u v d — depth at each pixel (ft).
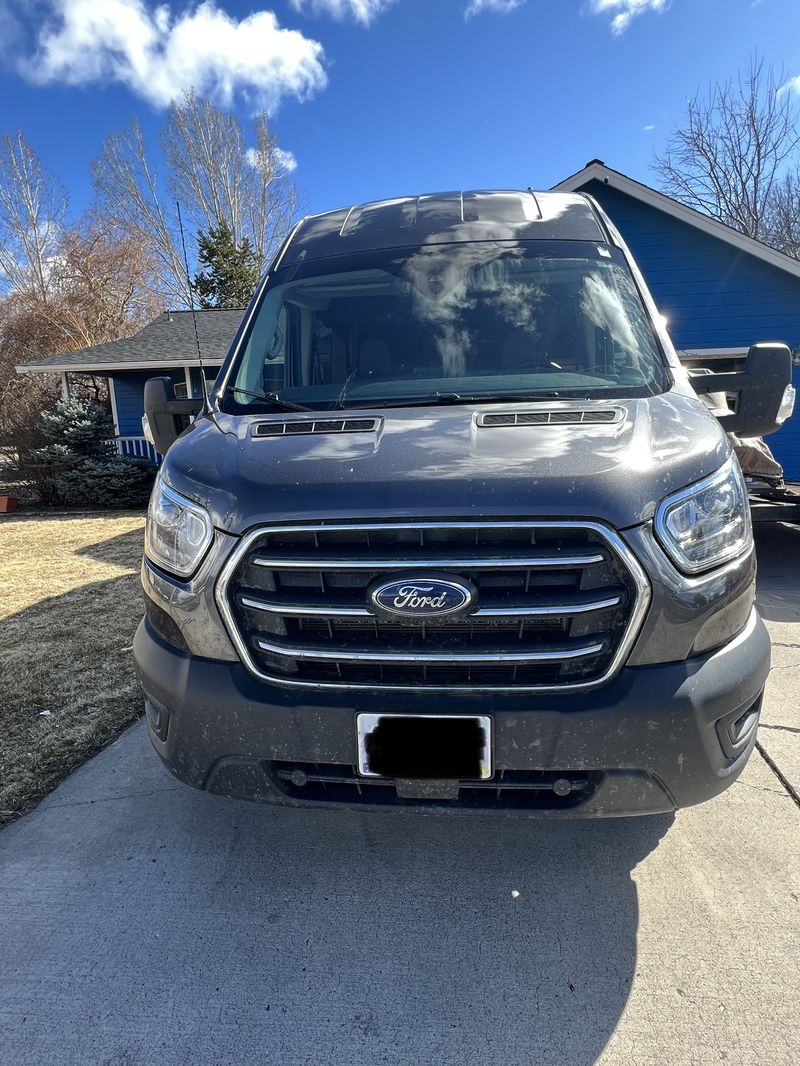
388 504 5.97
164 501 6.98
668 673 6.05
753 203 95.81
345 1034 6.17
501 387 8.44
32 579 24.54
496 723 5.98
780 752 10.61
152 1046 6.12
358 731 6.16
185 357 50.65
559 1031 6.13
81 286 107.34
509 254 10.12
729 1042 5.97
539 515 5.85
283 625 6.31
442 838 8.80
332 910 7.63
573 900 7.68
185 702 6.52
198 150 125.39
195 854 8.61
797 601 18.56
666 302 41.65
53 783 10.37
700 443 6.72
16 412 56.85
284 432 7.44
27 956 7.09
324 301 9.91
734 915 7.38
